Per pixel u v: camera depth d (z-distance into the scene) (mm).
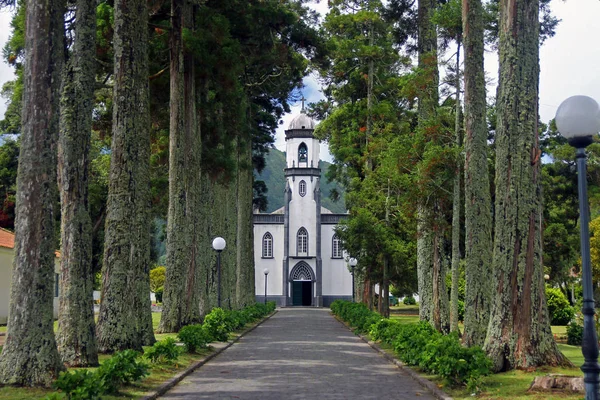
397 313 59750
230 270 39875
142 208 18453
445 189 20875
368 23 34688
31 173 11258
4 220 43094
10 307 11141
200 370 15234
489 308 16500
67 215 14000
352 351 20359
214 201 33906
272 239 73875
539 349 13508
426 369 13773
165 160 30219
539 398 10328
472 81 17000
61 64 11695
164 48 24672
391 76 35781
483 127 16906
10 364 10859
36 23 11461
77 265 13867
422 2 24578
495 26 20891
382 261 32719
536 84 14156
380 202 31672
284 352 19938
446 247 32531
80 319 13766
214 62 24391
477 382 11320
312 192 73812
